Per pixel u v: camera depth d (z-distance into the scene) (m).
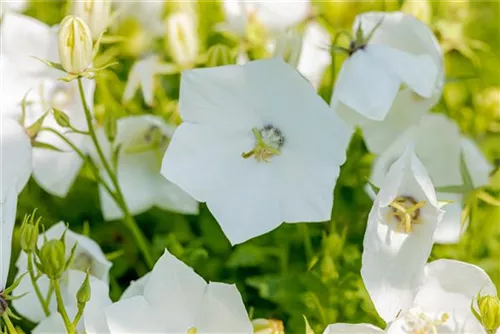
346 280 0.42
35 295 0.40
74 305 0.40
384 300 0.37
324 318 0.41
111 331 0.36
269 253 0.45
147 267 0.47
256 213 0.38
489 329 0.36
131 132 0.44
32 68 0.43
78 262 0.41
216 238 0.47
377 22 0.41
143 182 0.45
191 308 0.37
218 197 0.38
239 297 0.36
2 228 0.36
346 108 0.42
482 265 0.45
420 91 0.39
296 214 0.38
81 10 0.40
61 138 0.41
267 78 0.37
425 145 0.44
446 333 0.37
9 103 0.42
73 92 0.44
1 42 0.43
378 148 0.42
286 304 0.43
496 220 0.47
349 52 0.40
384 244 0.36
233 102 0.38
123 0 0.48
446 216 0.42
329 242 0.42
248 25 0.46
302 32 0.47
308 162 0.38
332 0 0.50
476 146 0.48
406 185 0.37
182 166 0.38
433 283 0.37
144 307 0.36
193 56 0.46
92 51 0.39
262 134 0.38
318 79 0.47
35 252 0.36
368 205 0.47
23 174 0.40
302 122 0.37
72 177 0.44
